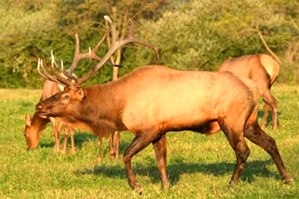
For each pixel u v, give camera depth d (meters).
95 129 26.86
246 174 29.31
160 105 25.45
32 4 133.25
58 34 115.50
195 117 25.62
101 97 26.33
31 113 57.22
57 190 27.39
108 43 116.81
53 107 26.61
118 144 35.66
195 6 108.94
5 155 37.34
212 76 25.89
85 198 25.48
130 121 25.72
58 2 117.00
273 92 69.19
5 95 83.00
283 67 104.62
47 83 38.75
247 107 26.05
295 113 51.03
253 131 26.95
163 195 25.59
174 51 108.81
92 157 36.38
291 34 110.75
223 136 41.75
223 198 24.64
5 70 116.00
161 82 25.62
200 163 33.38
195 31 107.81
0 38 115.94
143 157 35.38
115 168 32.06
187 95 25.50
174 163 33.97
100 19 119.38
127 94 25.84
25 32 115.12
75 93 26.55
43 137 44.69
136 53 115.31
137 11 120.44
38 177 30.44
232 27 106.69
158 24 109.38
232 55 108.00
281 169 26.89
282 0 113.50
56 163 34.50
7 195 27.08
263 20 107.69
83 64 111.94
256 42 108.25
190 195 25.66
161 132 25.84
